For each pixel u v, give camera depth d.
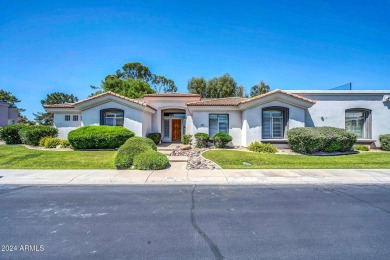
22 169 11.14
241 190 7.84
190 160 13.27
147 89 37.88
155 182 9.03
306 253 3.74
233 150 16.33
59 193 7.43
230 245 4.02
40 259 3.55
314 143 14.64
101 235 4.39
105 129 16.48
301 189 8.00
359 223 5.00
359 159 13.51
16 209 5.88
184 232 4.54
